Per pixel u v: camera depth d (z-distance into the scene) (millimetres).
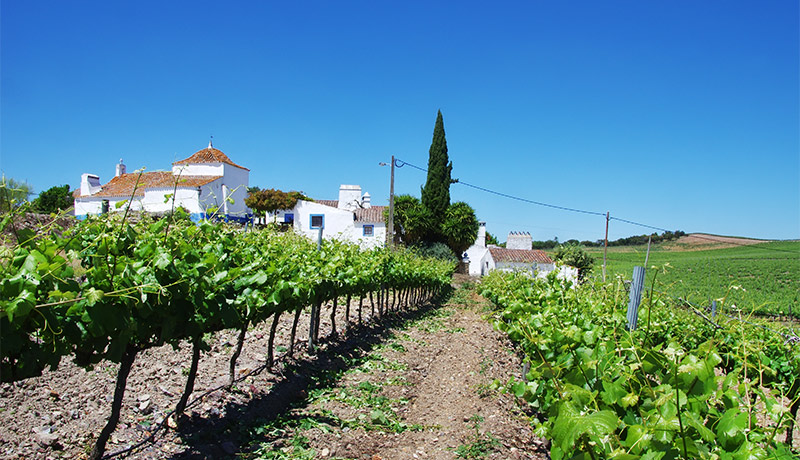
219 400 5273
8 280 2709
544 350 4445
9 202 3012
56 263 3049
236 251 5625
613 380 2852
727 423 2240
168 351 6543
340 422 5375
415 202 38500
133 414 4719
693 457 2113
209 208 5551
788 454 2195
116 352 3467
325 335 9078
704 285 37719
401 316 14320
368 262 11328
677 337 5492
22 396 4668
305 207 33531
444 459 4609
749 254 59219
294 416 5406
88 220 4145
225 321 4543
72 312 3068
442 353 9672
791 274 42938
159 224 4223
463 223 37469
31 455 3791
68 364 5605
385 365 7996
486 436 5199
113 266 3449
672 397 2191
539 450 5062
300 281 6445
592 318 4855
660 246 71688
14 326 2740
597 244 80625
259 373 6301
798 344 7188
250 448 4484
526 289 7344
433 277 19562
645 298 4559
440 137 38406
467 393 6840
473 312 17609
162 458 4039
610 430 2014
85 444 4094
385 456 4684
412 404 6410
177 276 3840
